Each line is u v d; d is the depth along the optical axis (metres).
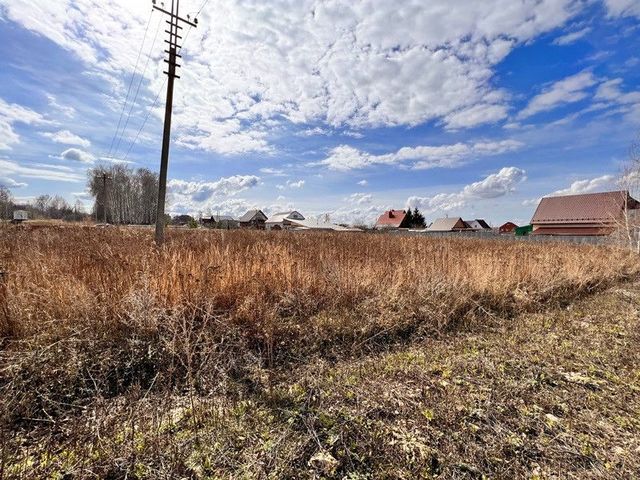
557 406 3.01
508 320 5.84
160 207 10.16
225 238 12.09
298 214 78.44
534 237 28.16
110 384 3.26
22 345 3.37
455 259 8.22
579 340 4.79
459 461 2.29
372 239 15.88
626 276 11.12
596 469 2.25
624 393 3.24
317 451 2.34
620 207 18.75
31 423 2.66
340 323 4.85
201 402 2.96
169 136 10.32
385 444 2.43
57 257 5.76
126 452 2.24
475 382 3.41
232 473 2.15
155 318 3.82
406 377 3.52
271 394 3.08
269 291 5.36
